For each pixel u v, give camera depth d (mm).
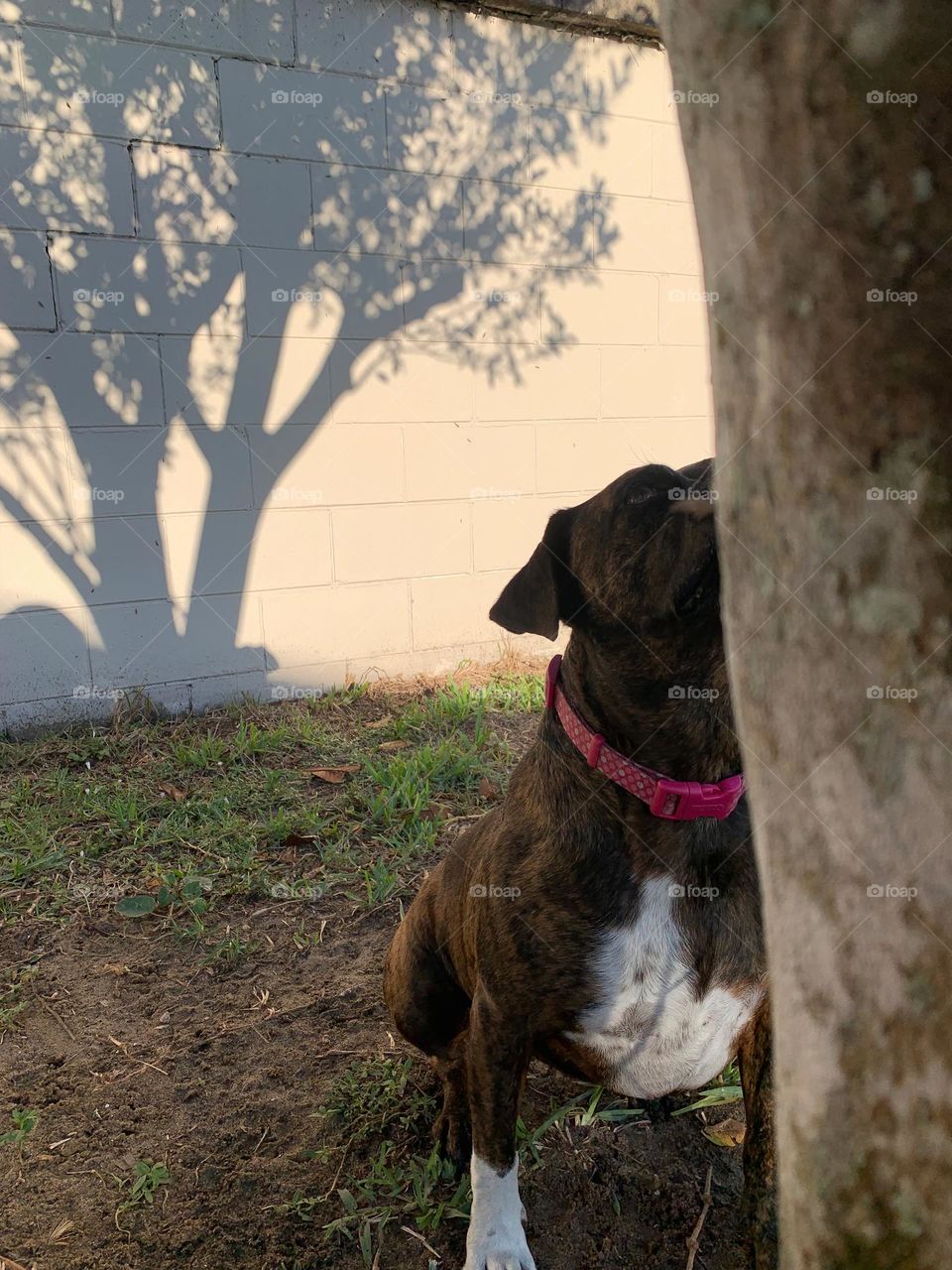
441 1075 2600
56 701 5262
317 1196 2365
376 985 3193
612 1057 2164
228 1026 3002
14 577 5094
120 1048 2902
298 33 5281
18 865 3855
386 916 3588
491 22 5730
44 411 5035
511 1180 2098
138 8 4949
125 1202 2344
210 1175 2436
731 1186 2414
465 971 2363
